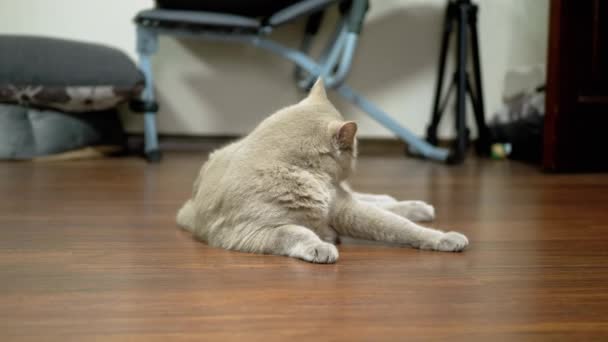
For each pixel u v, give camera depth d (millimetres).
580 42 2453
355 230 1306
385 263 1178
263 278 1068
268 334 818
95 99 2742
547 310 928
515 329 849
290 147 1233
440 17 3350
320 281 1055
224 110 3305
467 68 3352
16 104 2697
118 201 1849
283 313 897
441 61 3193
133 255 1225
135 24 2914
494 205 1845
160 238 1377
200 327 841
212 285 1028
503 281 1076
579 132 2533
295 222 1231
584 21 2438
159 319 870
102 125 2938
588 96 2502
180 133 3287
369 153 3260
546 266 1180
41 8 3164
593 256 1259
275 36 3277
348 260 1193
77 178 2285
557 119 2512
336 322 865
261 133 1293
